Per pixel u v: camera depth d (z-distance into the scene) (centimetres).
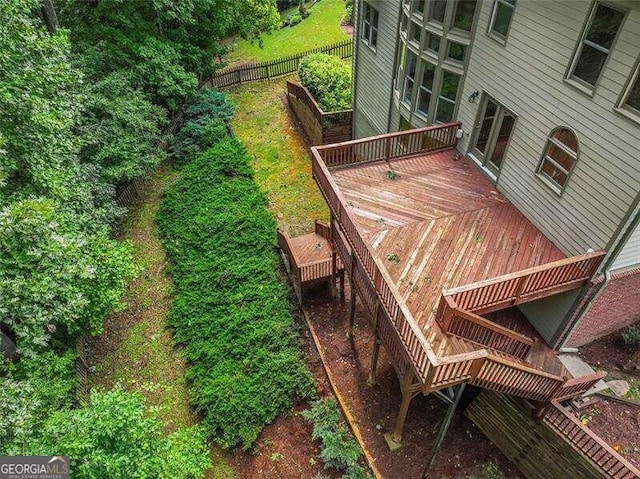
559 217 878
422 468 900
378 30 1320
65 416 690
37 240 728
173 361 1132
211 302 1215
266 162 1738
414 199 1039
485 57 952
